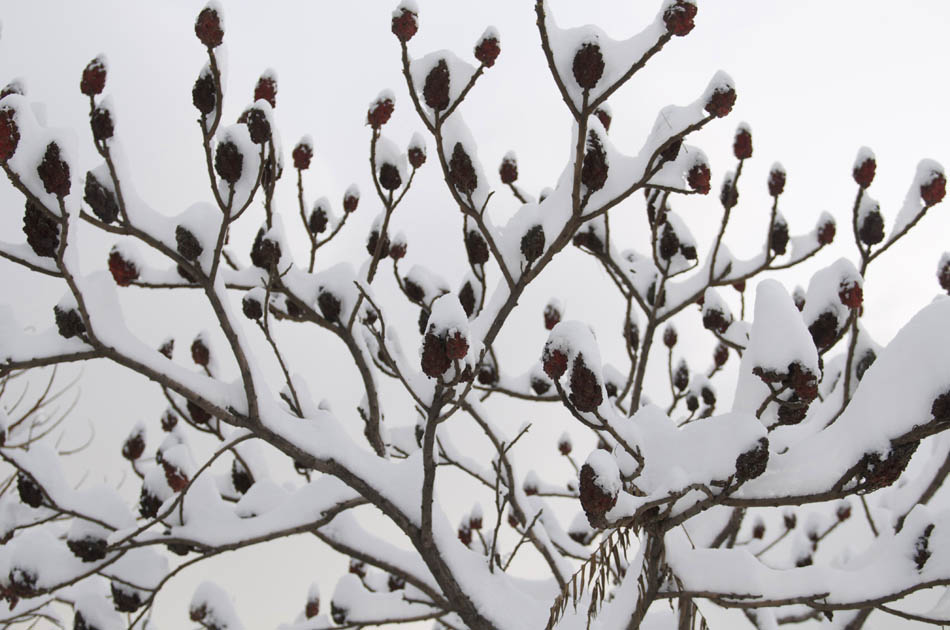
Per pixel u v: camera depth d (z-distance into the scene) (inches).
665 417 98.8
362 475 129.3
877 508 196.5
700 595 104.0
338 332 151.3
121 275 129.5
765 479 89.6
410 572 140.3
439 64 115.2
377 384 165.3
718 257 165.6
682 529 113.6
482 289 160.4
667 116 114.7
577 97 104.9
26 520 137.3
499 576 137.6
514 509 167.0
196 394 116.6
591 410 86.3
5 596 135.7
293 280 147.6
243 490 173.8
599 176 114.0
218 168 110.0
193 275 124.6
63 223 97.9
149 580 132.1
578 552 195.2
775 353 85.9
